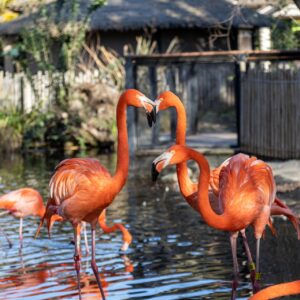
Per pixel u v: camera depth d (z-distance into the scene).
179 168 6.79
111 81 19.92
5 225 10.13
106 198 6.99
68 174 7.01
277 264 7.80
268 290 5.16
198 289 7.07
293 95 14.18
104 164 15.20
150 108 6.83
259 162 6.82
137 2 22.61
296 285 5.14
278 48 21.98
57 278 7.62
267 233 9.16
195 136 18.30
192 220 10.07
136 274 7.64
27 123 18.98
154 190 12.30
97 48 21.89
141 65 16.22
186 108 18.58
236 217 6.52
